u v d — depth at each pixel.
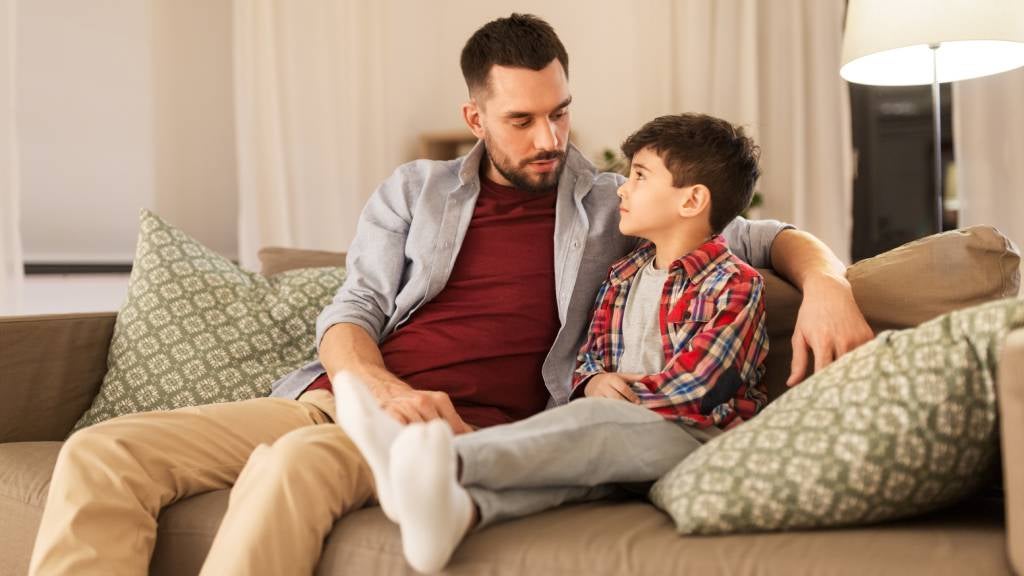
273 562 1.10
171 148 4.11
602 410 1.25
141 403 1.83
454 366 1.61
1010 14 2.18
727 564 0.98
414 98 5.04
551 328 1.66
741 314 1.43
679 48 4.58
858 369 1.09
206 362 1.85
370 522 1.15
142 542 1.27
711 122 1.60
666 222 1.57
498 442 1.13
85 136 3.87
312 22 4.29
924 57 2.54
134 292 1.94
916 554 0.94
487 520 1.10
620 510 1.20
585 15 4.95
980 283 1.45
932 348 1.03
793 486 1.04
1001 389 0.91
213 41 4.08
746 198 1.63
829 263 1.54
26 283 3.79
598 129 4.94
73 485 1.25
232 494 1.20
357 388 1.06
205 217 4.33
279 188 4.16
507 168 1.72
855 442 1.03
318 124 4.32
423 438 0.98
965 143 4.01
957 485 1.04
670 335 1.49
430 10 5.14
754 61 4.40
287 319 1.94
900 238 4.56
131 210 4.12
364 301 1.70
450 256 1.69
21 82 3.64
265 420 1.48
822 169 4.36
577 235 1.68
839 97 4.34
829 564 0.94
